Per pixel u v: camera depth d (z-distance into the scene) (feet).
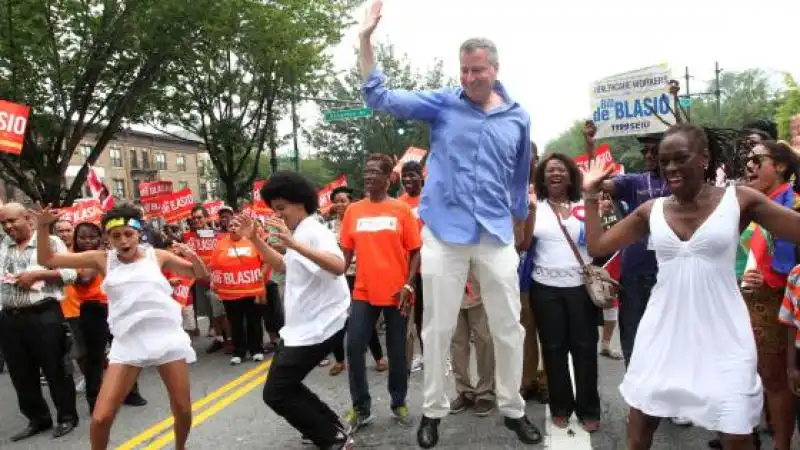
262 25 56.75
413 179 21.83
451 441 14.85
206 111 72.02
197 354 28.53
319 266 13.29
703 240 8.82
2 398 23.03
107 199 36.47
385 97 13.08
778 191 12.36
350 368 16.22
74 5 46.68
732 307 8.90
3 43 45.73
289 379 13.65
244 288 25.55
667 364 9.07
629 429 9.68
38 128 50.14
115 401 12.89
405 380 16.63
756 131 13.29
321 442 14.08
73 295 20.90
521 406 14.10
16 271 17.60
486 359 16.48
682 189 8.93
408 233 16.33
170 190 40.81
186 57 53.42
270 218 13.24
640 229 9.86
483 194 13.03
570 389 15.31
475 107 13.17
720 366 8.79
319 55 67.10
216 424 17.58
